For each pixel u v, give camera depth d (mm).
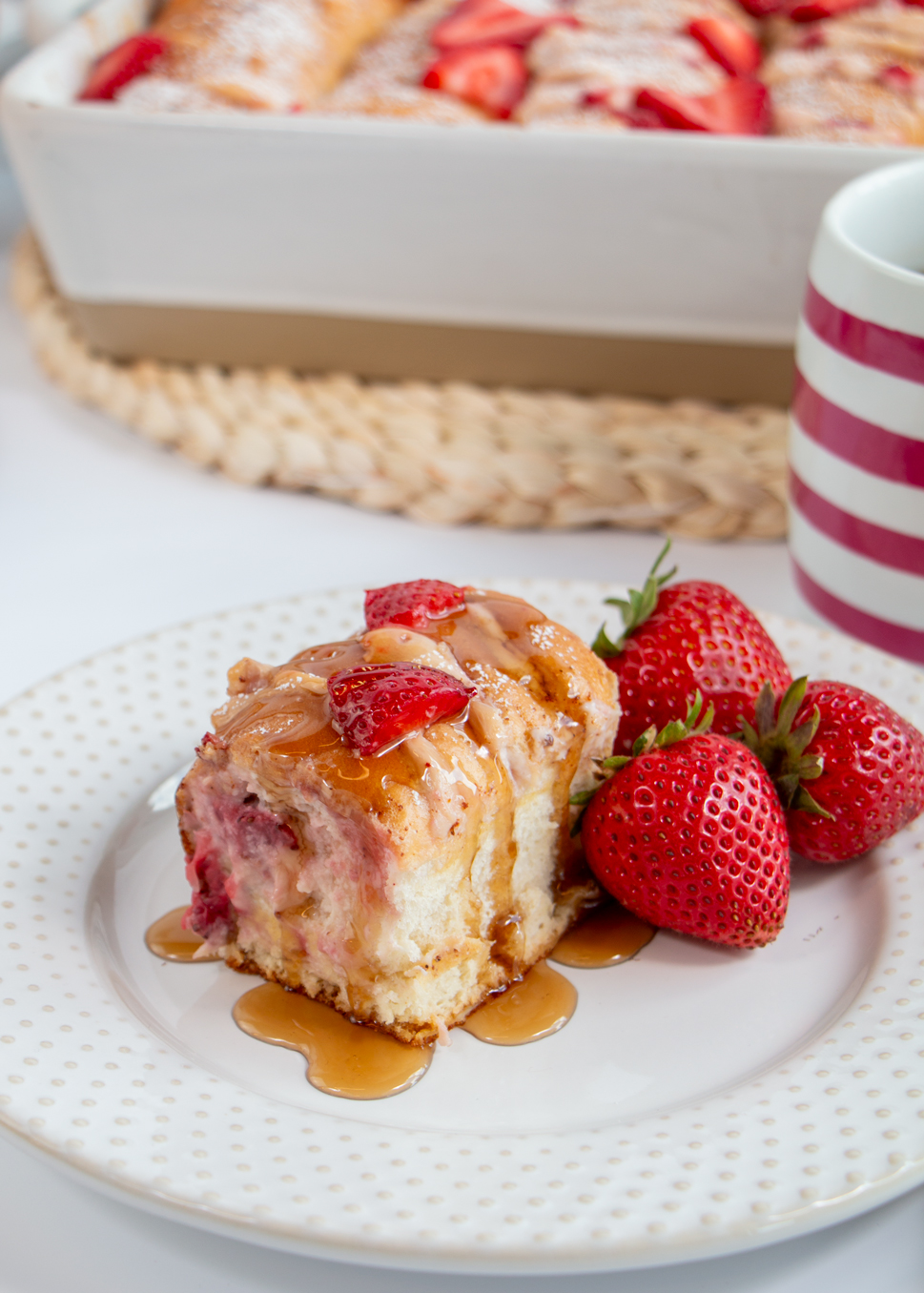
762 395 608
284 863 435
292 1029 432
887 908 446
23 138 588
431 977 431
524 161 567
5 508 608
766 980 439
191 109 617
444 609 460
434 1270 375
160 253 608
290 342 625
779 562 583
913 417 487
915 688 488
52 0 694
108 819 470
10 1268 393
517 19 667
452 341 612
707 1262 393
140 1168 386
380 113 622
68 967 432
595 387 616
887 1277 391
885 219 517
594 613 517
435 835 422
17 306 725
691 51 647
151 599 566
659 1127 400
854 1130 395
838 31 650
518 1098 417
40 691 494
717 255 577
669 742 443
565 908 457
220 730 439
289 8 670
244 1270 393
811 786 451
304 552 588
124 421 640
